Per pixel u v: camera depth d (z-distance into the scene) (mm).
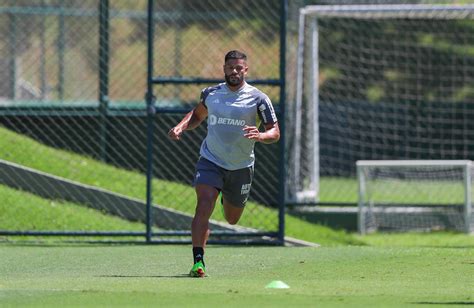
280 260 37688
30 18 82812
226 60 32500
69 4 84625
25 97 77312
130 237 48188
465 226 63312
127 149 58625
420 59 96438
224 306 23953
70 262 37156
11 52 76750
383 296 26078
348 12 65562
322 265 35594
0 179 51406
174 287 28125
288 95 64375
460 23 93562
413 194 80188
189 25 73500
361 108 97062
